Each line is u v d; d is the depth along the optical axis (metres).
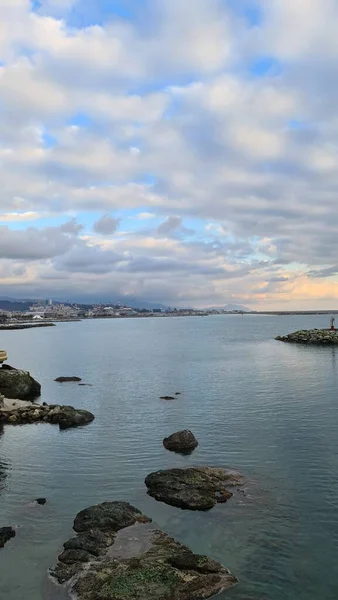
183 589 11.10
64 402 35.19
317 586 11.39
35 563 12.45
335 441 22.88
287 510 15.30
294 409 30.09
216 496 16.30
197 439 23.83
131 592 10.95
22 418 29.20
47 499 16.59
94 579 11.45
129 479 18.38
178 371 51.97
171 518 14.87
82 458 21.27
